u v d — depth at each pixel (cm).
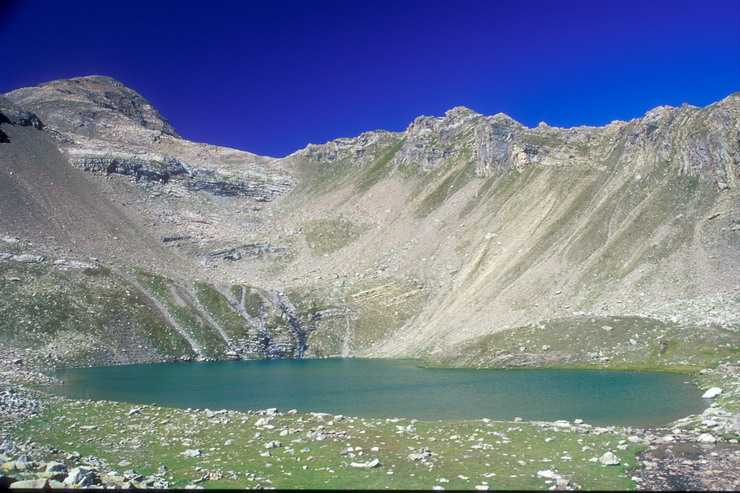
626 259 13375
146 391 7462
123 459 3027
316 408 5753
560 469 2911
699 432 3825
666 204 14738
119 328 13962
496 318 13438
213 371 10900
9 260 15112
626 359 9169
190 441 3622
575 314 12056
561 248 15400
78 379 9250
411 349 13975
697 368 7869
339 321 17188
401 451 3362
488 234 19375
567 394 6331
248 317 16750
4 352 11475
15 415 4494
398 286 18638
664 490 2533
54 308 13600
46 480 1916
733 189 13712
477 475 2783
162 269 19525
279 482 2575
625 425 4384
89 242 19938
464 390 7031
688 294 11069
